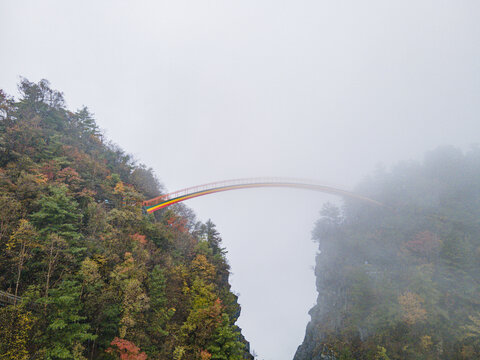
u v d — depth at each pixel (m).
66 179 45.03
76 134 67.81
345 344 62.91
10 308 19.89
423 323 58.16
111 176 59.69
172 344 30.75
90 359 24.30
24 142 46.03
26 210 30.55
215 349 31.67
